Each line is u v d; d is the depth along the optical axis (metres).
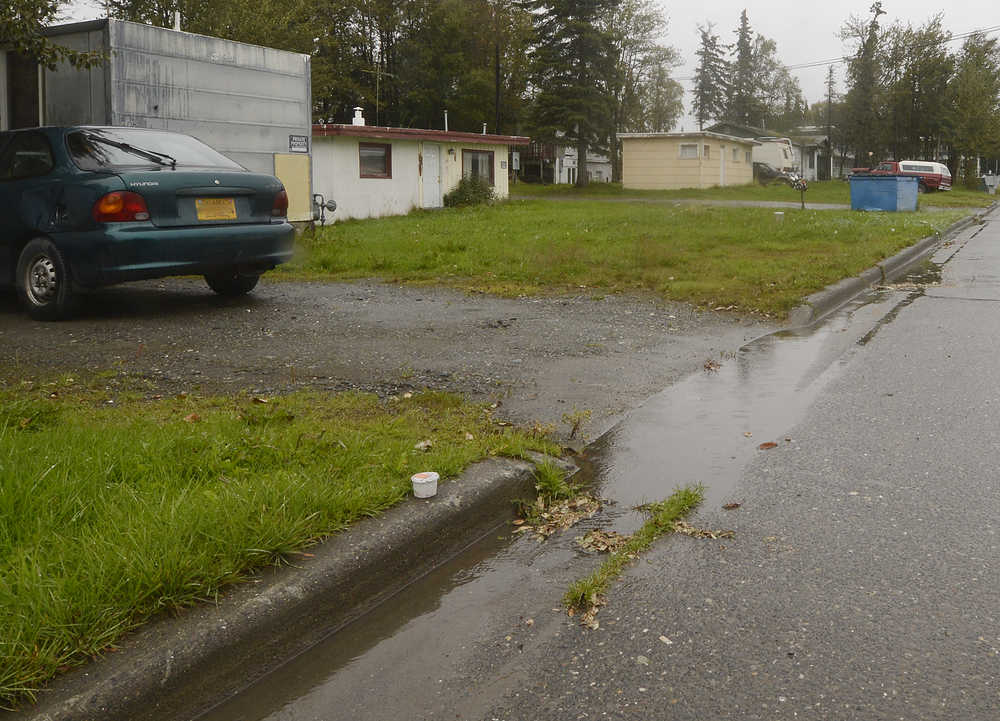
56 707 2.15
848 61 68.62
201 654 2.43
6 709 2.13
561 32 44.62
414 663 2.55
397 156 25.95
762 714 2.23
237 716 2.33
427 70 54.59
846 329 7.66
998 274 11.70
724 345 6.91
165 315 7.91
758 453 4.29
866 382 5.67
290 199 16.03
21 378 5.56
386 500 3.32
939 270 12.36
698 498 3.71
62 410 4.57
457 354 6.38
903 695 2.29
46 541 2.86
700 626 2.68
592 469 4.13
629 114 67.12
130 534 2.78
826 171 78.19
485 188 29.55
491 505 3.57
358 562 2.93
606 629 2.69
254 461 3.67
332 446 3.85
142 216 7.27
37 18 9.90
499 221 21.05
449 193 28.62
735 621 2.70
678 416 4.94
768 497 3.71
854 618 2.69
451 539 3.34
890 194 27.36
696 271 11.02
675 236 15.67
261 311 8.15
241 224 7.97
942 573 2.97
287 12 40.00
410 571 3.14
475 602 2.92
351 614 2.88
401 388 5.37
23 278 7.72
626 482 3.96
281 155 15.71
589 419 4.84
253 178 8.07
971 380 5.63
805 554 3.15
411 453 3.82
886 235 16.34
